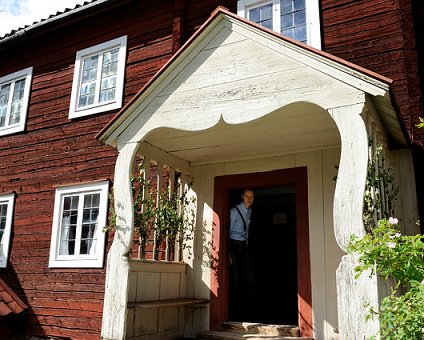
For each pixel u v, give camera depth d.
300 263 5.08
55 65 8.59
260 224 7.46
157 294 5.13
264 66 4.08
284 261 7.08
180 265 5.68
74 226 7.41
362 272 3.23
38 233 7.75
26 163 8.35
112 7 7.91
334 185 5.10
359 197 3.38
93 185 7.31
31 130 8.49
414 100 4.97
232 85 4.21
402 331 2.71
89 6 7.89
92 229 7.17
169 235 5.62
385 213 4.08
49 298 7.24
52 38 8.76
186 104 4.42
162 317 5.20
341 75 3.67
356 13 5.74
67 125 8.02
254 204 7.60
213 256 5.68
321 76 3.77
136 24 7.80
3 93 9.35
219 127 4.73
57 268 7.30
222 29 4.41
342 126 3.58
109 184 7.13
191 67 4.50
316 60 3.81
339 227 3.40
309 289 4.95
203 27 4.44
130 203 4.47
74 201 7.54
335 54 5.75
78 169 7.62
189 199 6.04
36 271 7.54
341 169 3.49
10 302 7.29
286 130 4.78
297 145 5.26
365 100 3.55
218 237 5.70
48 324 7.10
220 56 4.36
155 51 7.44
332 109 3.65
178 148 5.51
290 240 7.14
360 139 3.48
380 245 2.94
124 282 4.29
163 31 7.46
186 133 4.95
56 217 7.55
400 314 2.75
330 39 5.85
